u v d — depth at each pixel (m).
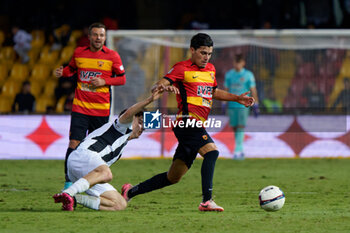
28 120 52.50
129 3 74.69
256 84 54.53
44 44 70.88
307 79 54.56
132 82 54.16
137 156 52.59
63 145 52.47
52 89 64.94
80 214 21.41
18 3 74.06
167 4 74.81
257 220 20.00
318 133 53.75
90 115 28.81
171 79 22.19
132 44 54.41
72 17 73.25
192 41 22.59
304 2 73.38
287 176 39.56
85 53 28.81
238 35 54.94
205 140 22.39
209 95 22.77
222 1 74.00
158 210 23.09
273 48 54.88
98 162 21.39
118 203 22.59
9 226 18.64
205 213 22.09
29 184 33.97
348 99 54.38
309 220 20.08
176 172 22.83
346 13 73.19
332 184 34.91
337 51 54.75
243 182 35.94
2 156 52.38
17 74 67.44
